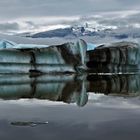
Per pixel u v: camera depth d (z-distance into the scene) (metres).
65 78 85.69
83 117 25.45
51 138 18.41
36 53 102.75
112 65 123.19
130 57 132.62
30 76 92.25
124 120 24.12
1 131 20.12
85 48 118.31
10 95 43.47
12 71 93.81
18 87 56.38
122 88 57.19
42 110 29.25
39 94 45.38
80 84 64.88
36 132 19.91
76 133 19.66
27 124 22.36
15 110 29.19
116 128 21.16
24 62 98.25
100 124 22.61
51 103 34.84
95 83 68.25
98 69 119.56
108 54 124.19
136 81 76.56
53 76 94.56
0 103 34.56
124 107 31.47
